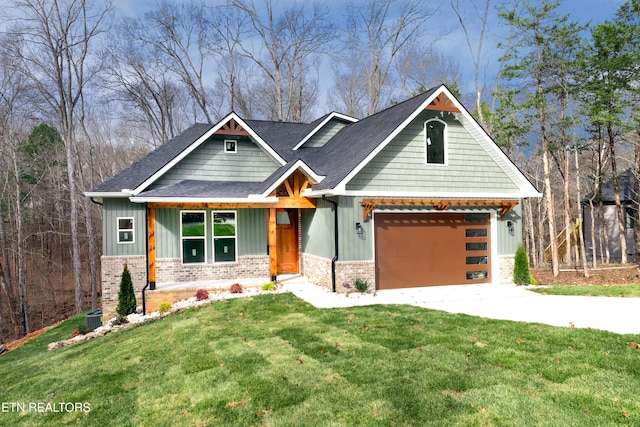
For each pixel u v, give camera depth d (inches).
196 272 640.4
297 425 227.3
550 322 384.2
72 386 318.0
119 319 522.9
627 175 1037.2
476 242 614.5
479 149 605.0
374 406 240.5
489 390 251.0
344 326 397.7
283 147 777.6
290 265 706.8
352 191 546.0
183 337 402.3
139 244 632.4
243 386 278.4
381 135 559.2
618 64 724.0
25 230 1214.9
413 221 586.2
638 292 532.4
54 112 1024.9
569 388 247.3
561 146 840.9
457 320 400.8
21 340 699.4
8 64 937.5
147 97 1403.8
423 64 1445.6
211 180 665.6
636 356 285.9
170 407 261.9
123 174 664.4
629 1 772.0
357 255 553.3
